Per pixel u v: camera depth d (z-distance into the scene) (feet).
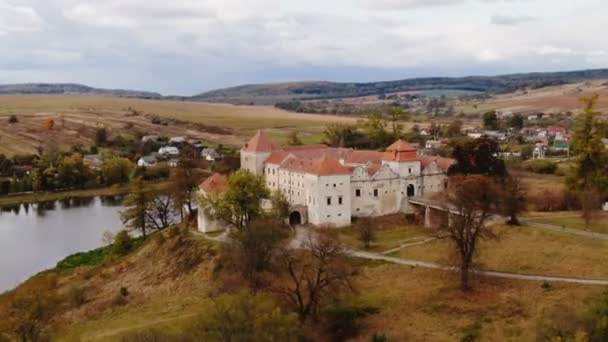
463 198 414.82
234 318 280.92
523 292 342.85
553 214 499.92
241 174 500.33
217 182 551.59
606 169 542.16
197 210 583.17
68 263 545.03
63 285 491.72
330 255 362.33
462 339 306.76
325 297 355.36
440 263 396.57
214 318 285.02
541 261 380.37
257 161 598.75
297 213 524.52
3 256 579.89
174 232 542.57
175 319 365.20
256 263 390.63
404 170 541.34
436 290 361.51
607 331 247.29
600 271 354.33
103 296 456.04
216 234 518.78
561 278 353.31
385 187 537.65
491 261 391.86
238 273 403.54
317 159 533.55
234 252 414.82
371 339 316.19
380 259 418.92
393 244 453.99
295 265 401.70
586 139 534.37
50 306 392.06
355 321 339.98
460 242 361.51
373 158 574.56
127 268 507.30
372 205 535.60
